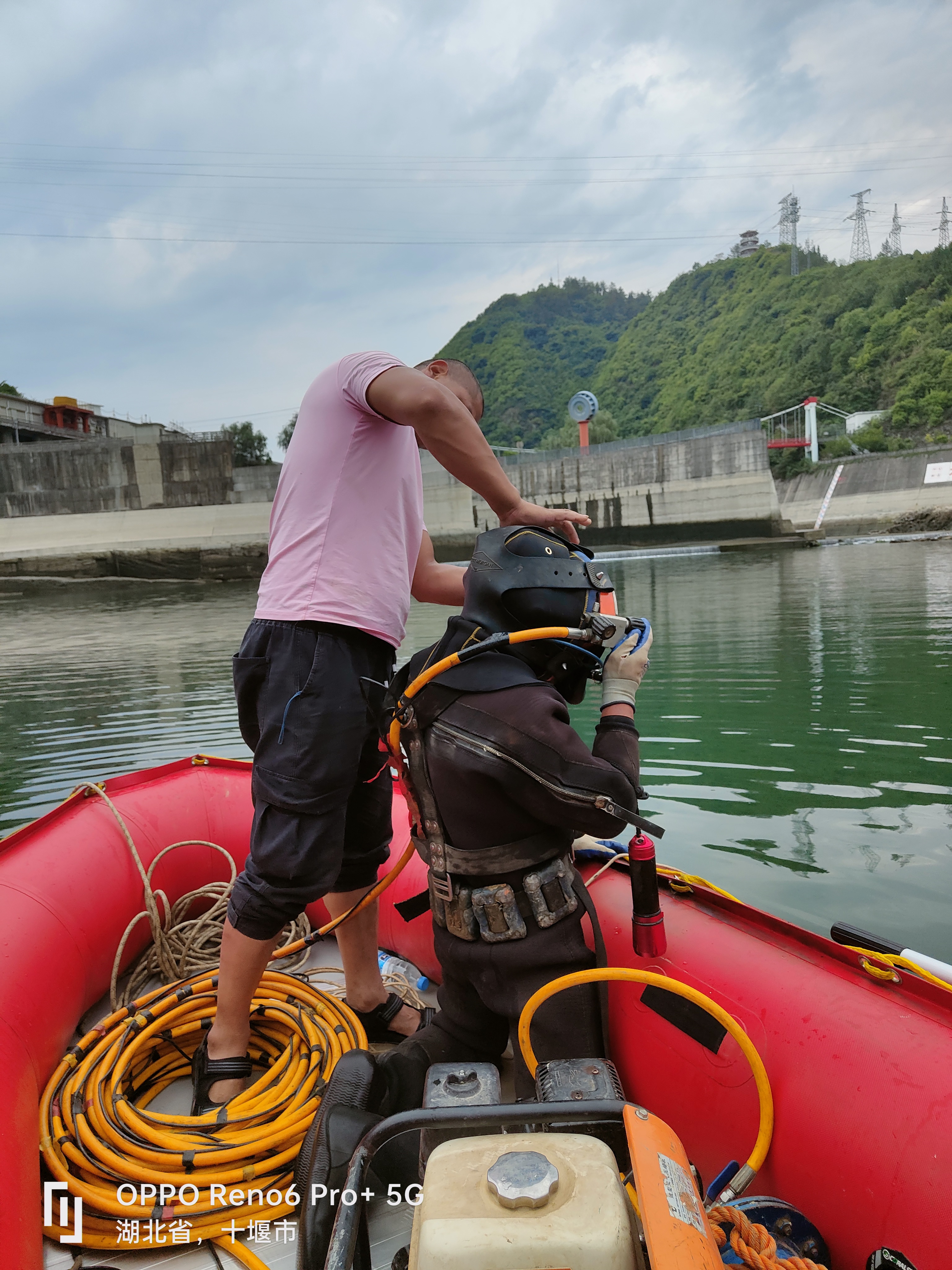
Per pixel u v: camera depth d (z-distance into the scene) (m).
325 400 1.55
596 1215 0.72
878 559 31.53
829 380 108.88
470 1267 0.69
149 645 17.69
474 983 1.32
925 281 109.19
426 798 1.30
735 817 4.69
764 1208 1.02
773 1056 1.13
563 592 1.27
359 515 1.53
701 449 56.44
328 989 2.05
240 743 7.70
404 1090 1.25
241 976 1.57
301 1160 1.18
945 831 4.34
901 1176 0.95
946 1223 0.89
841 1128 1.02
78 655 16.25
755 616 15.67
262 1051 1.76
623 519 59.28
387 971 2.11
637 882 1.28
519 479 61.47
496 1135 0.84
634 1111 0.87
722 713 7.59
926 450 65.06
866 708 7.59
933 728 6.73
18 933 1.67
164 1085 1.72
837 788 5.20
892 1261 0.92
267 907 1.52
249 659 1.55
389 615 1.57
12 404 65.19
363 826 1.74
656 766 5.87
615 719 1.27
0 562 47.72
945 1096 0.97
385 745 1.68
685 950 1.35
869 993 1.15
